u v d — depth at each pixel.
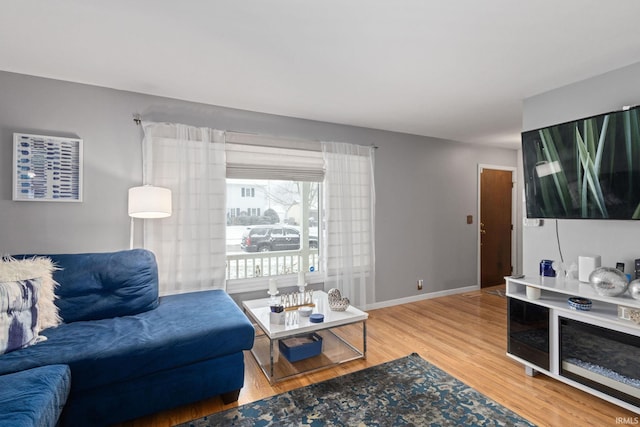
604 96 2.39
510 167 5.23
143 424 1.85
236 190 3.40
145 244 2.78
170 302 2.50
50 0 1.58
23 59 2.20
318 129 3.65
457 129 4.06
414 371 2.43
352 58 2.20
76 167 2.57
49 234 2.50
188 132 2.92
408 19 1.74
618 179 2.08
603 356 1.98
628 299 1.93
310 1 1.59
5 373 1.52
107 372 1.68
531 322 2.36
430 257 4.49
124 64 2.28
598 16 1.71
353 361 2.61
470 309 3.98
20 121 2.41
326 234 3.62
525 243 2.91
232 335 2.01
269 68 2.35
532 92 2.81
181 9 1.66
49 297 2.05
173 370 1.88
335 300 2.76
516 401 2.05
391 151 4.15
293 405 2.02
